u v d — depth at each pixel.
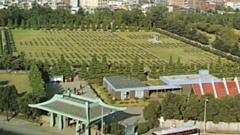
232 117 134.62
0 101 135.25
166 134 118.31
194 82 180.75
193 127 125.31
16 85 175.50
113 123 127.88
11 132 125.25
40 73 159.38
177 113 133.50
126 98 167.25
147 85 186.12
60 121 127.94
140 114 148.12
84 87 180.75
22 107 133.62
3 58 196.50
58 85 182.25
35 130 127.50
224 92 167.88
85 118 118.00
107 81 178.25
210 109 135.38
